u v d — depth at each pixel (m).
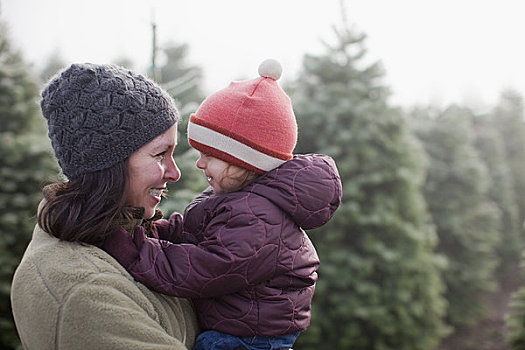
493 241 8.80
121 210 1.08
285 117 1.29
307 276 1.25
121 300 0.98
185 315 1.18
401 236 5.39
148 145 1.08
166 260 1.10
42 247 1.03
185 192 2.75
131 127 1.04
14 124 5.33
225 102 1.26
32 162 5.05
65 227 1.01
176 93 2.78
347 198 5.29
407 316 5.16
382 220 5.25
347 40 6.03
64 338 0.94
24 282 1.00
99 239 1.08
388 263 5.17
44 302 0.95
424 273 5.57
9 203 4.79
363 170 5.44
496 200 11.63
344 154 5.53
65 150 1.04
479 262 8.31
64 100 1.02
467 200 8.66
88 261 1.00
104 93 1.02
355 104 5.68
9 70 5.48
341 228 5.23
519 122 14.93
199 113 1.30
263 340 1.19
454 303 7.79
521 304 4.60
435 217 8.45
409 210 5.68
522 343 4.48
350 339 4.88
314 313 4.91
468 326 7.70
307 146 5.70
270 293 1.18
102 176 1.04
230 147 1.24
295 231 1.24
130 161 1.07
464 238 8.29
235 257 1.10
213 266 1.09
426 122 9.60
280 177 1.23
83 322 0.94
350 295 5.02
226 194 1.26
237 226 1.15
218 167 1.27
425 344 5.27
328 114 5.58
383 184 5.57
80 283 0.96
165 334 1.02
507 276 10.68
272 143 1.26
